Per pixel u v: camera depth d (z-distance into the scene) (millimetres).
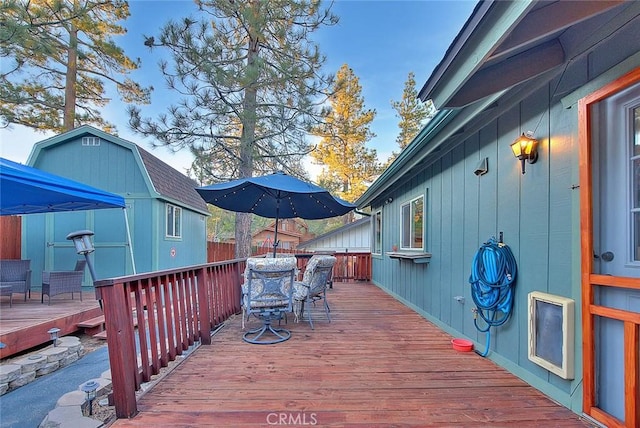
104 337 4766
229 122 7957
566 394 2207
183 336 3174
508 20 1536
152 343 2594
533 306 2523
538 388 2461
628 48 1832
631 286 1789
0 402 2875
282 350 3332
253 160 8148
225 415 2090
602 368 2014
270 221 26703
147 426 1976
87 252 3232
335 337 3793
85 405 2283
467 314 3561
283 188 4207
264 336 3824
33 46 8391
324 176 17266
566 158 2262
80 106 11172
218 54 6977
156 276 2688
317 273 4438
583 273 2092
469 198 3586
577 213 2154
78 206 4285
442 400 2285
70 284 5703
